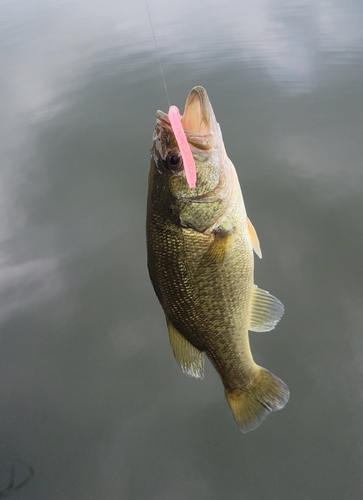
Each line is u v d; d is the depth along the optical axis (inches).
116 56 81.2
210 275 15.4
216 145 15.1
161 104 57.9
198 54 75.0
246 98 56.5
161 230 15.1
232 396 16.7
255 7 101.5
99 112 58.6
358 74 56.6
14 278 34.4
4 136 56.0
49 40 96.0
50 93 68.6
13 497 24.3
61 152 50.1
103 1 130.2
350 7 86.1
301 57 66.2
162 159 14.9
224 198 15.3
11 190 44.3
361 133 44.5
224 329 16.0
